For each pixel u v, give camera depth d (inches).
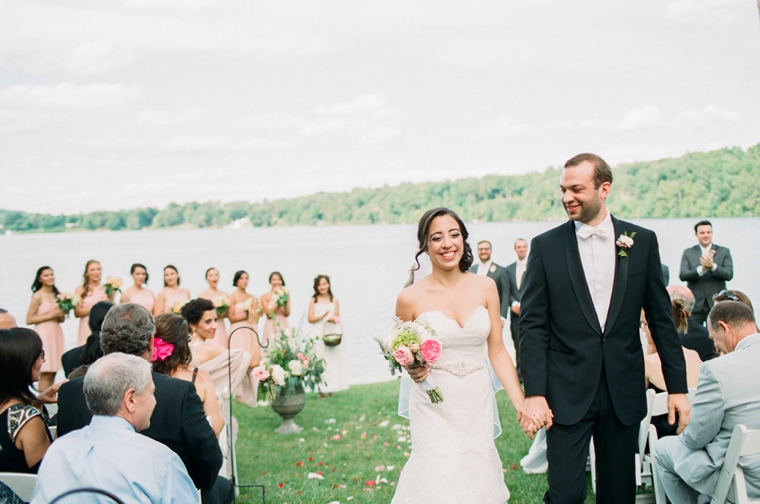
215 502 146.3
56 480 89.4
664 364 134.2
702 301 345.1
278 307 379.9
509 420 271.7
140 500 90.3
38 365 130.3
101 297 379.6
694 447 138.3
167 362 152.3
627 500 135.0
